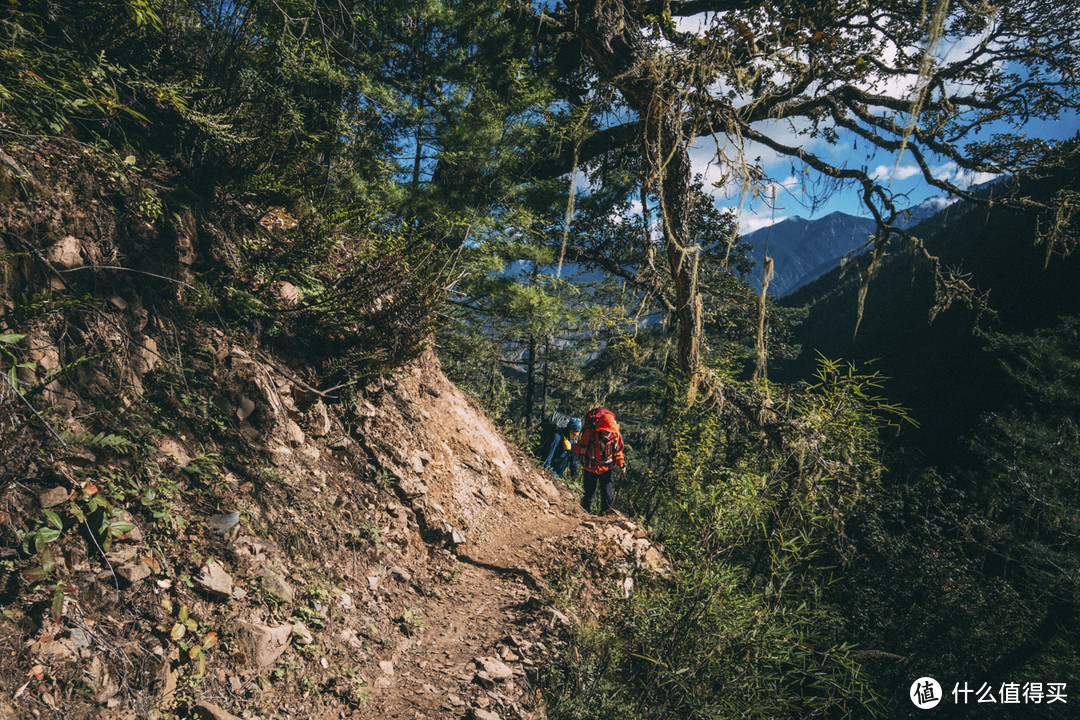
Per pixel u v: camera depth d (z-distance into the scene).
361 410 4.52
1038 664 9.30
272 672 2.34
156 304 3.07
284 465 3.40
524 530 5.34
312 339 4.20
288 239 4.10
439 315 4.81
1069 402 14.15
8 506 1.90
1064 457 12.50
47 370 2.29
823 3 4.89
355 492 3.92
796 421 4.64
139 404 2.74
